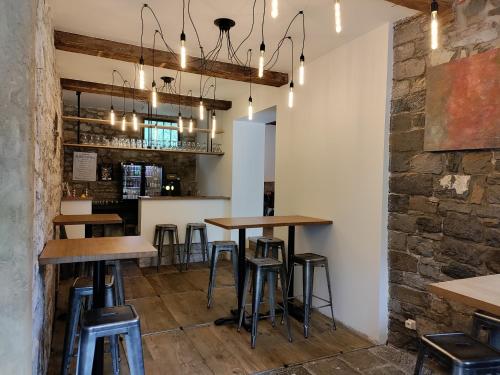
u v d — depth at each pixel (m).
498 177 2.24
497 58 2.21
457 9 2.43
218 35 3.20
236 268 3.86
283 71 4.16
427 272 2.68
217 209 5.92
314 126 3.77
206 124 6.98
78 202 5.06
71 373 2.46
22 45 1.49
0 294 1.45
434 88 2.59
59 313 3.51
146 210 5.41
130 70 4.34
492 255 2.27
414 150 2.77
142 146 6.11
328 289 3.33
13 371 1.47
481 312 2.00
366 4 2.60
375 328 2.99
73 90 5.04
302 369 2.56
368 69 3.10
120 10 2.77
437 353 1.59
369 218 3.08
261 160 6.18
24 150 1.49
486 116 2.27
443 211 2.57
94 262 2.08
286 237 4.23
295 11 2.72
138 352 1.83
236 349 2.84
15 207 1.47
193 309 3.65
